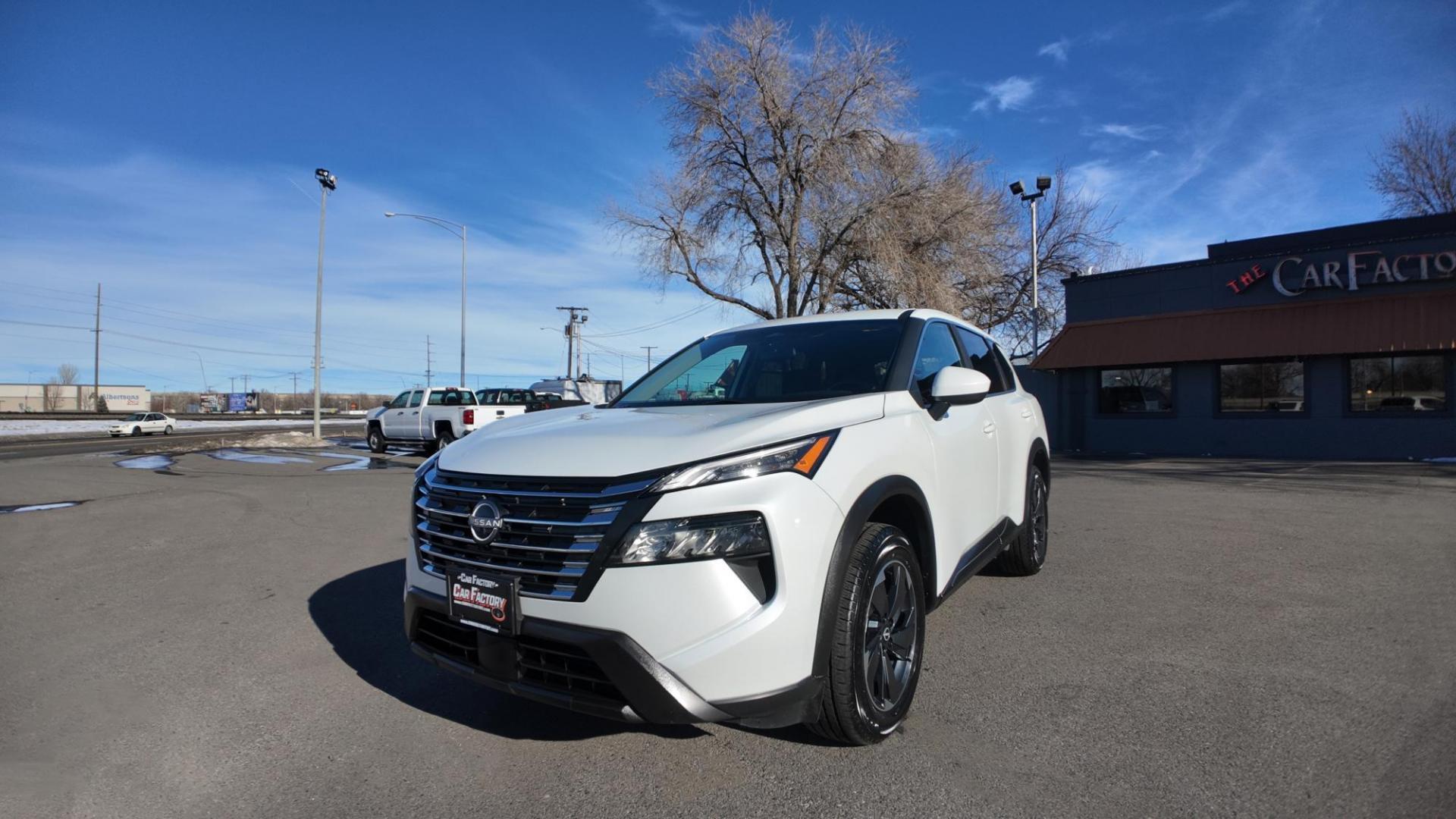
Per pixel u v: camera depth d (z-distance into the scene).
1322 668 3.50
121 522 8.25
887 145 22.98
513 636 2.51
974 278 24.91
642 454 2.53
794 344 3.96
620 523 2.38
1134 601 4.64
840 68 23.09
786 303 25.62
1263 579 5.14
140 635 4.38
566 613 2.40
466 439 3.25
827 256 24.25
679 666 2.30
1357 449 15.62
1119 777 2.58
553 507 2.50
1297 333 15.98
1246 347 16.47
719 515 2.38
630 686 2.31
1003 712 3.11
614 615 2.34
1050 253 32.03
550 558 2.48
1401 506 8.23
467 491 2.71
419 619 2.91
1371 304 15.35
